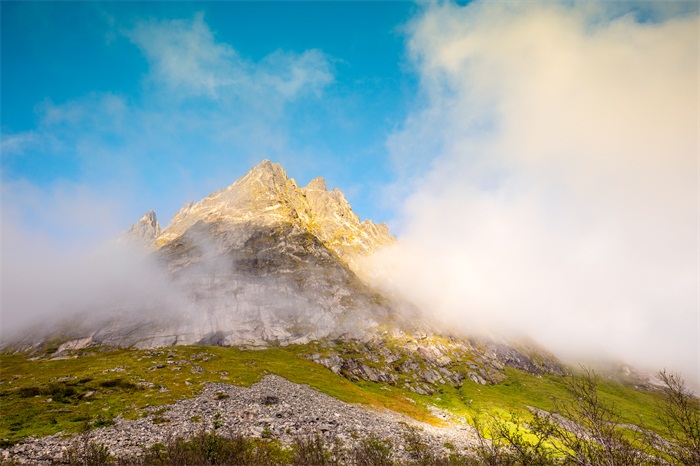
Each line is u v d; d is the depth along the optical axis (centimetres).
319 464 3900
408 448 5488
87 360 11744
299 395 8806
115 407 6300
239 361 12662
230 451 3966
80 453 3991
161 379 8838
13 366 10719
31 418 5425
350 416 7600
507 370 18050
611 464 1334
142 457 3916
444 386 14725
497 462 1781
